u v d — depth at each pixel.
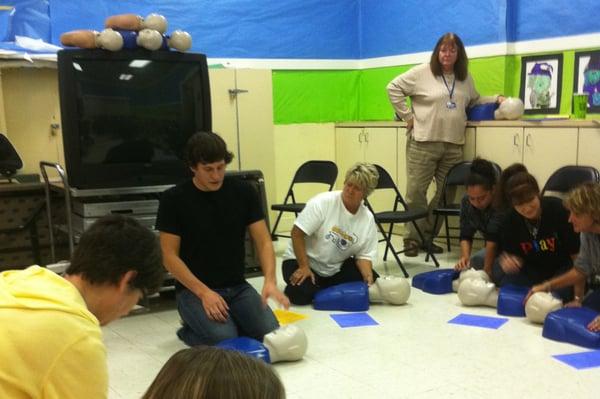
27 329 1.11
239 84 5.41
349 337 3.05
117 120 3.58
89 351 1.15
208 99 3.82
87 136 3.52
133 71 3.59
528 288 3.41
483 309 3.45
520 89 5.10
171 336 3.20
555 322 2.92
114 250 1.27
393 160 5.75
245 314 2.91
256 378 0.81
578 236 3.26
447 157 4.94
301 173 5.36
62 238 4.53
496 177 3.79
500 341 2.93
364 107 6.62
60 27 5.14
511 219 3.46
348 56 6.55
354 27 6.53
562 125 4.35
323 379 2.56
